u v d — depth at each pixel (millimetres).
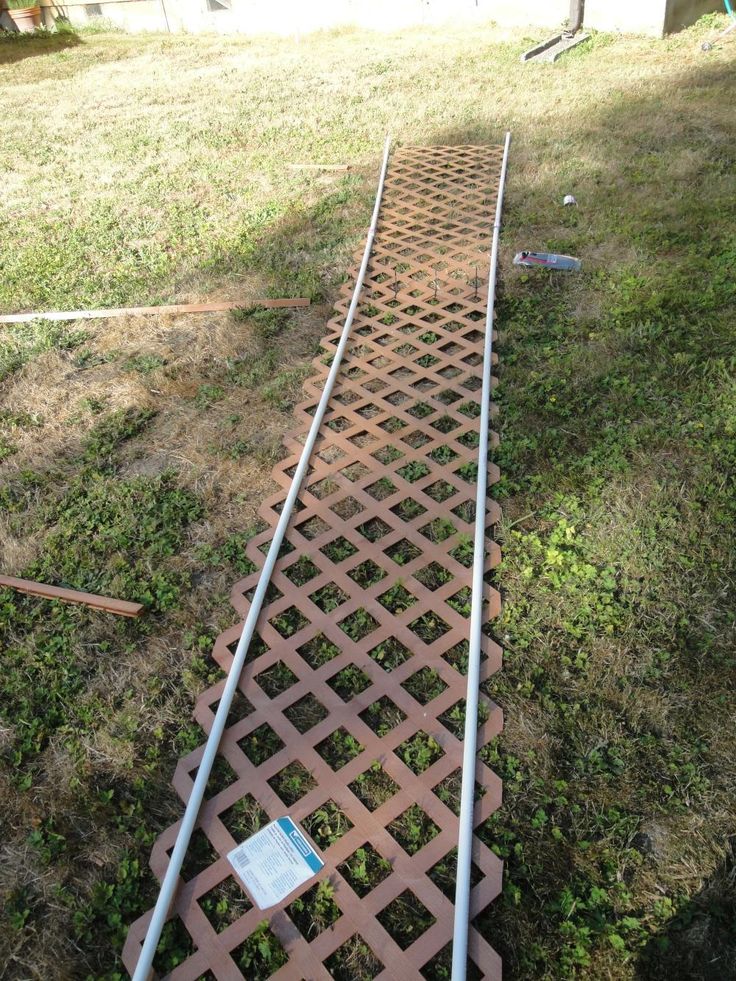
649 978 2229
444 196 7066
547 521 3684
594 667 3023
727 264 5461
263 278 5996
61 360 5164
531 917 2371
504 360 4809
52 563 3678
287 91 10703
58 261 6527
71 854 2605
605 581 3336
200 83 11594
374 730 2914
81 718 3010
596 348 4805
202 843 2615
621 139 7824
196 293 5879
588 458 3973
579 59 10438
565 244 5980
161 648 3264
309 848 2551
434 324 5184
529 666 3051
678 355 4562
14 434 4547
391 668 3125
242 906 2471
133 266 6383
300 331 5316
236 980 2258
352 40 13125
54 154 9188
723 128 7832
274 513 3832
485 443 4062
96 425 4562
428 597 3324
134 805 2721
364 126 9031
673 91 8891
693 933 2301
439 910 2365
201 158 8617
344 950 2354
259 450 4277
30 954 2373
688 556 3422
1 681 3168
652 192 6676
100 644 3279
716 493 3689
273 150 8625
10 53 14461
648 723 2832
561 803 2625
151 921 2354
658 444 4020
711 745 2744
